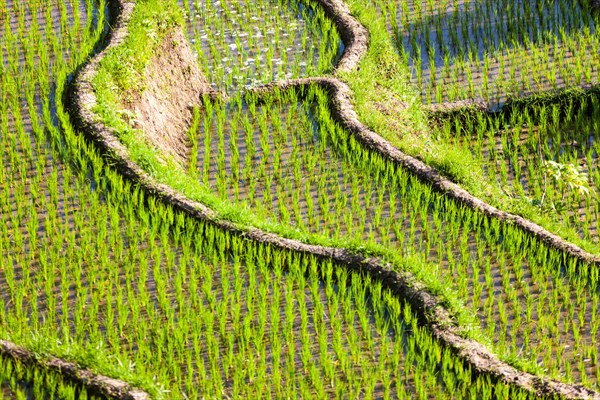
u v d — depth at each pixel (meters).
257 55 19.89
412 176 15.73
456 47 20.44
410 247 14.19
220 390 11.44
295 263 13.52
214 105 18.91
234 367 11.95
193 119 18.70
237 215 14.42
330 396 11.52
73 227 14.58
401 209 15.23
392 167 15.84
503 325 12.74
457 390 11.42
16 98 17.66
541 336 12.57
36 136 16.58
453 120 18.23
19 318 12.64
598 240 14.73
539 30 20.73
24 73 18.70
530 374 11.69
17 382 11.34
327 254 13.66
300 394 11.60
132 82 17.30
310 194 15.73
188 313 12.59
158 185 14.98
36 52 19.52
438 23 21.36
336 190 15.61
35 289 13.15
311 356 12.15
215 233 14.16
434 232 14.60
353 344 12.09
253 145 17.00
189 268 13.73
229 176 16.31
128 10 20.00
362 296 12.88
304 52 20.45
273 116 17.70
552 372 11.84
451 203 15.03
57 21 20.86
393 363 11.88
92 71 17.59
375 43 20.12
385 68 19.62
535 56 19.56
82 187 15.27
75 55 18.78
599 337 12.57
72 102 16.91
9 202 15.17
